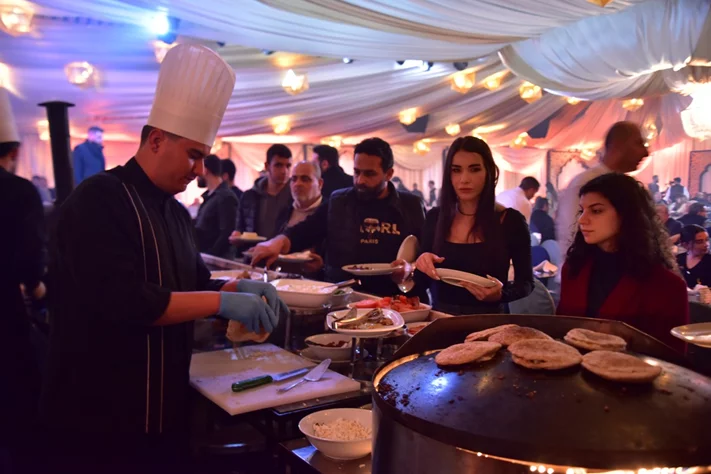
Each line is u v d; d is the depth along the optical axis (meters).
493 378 0.83
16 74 5.18
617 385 0.78
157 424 1.33
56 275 1.31
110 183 1.27
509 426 0.69
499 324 1.11
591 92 4.99
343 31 4.11
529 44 4.61
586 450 0.64
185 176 1.37
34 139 7.59
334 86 6.50
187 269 1.45
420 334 1.06
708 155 7.69
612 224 1.43
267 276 2.15
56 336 1.31
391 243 2.33
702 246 3.52
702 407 0.73
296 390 1.32
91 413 1.28
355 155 2.29
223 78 1.38
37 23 4.29
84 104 6.10
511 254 1.94
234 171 4.56
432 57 4.91
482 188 1.88
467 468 0.70
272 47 4.61
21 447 1.84
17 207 1.99
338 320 1.48
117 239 1.22
